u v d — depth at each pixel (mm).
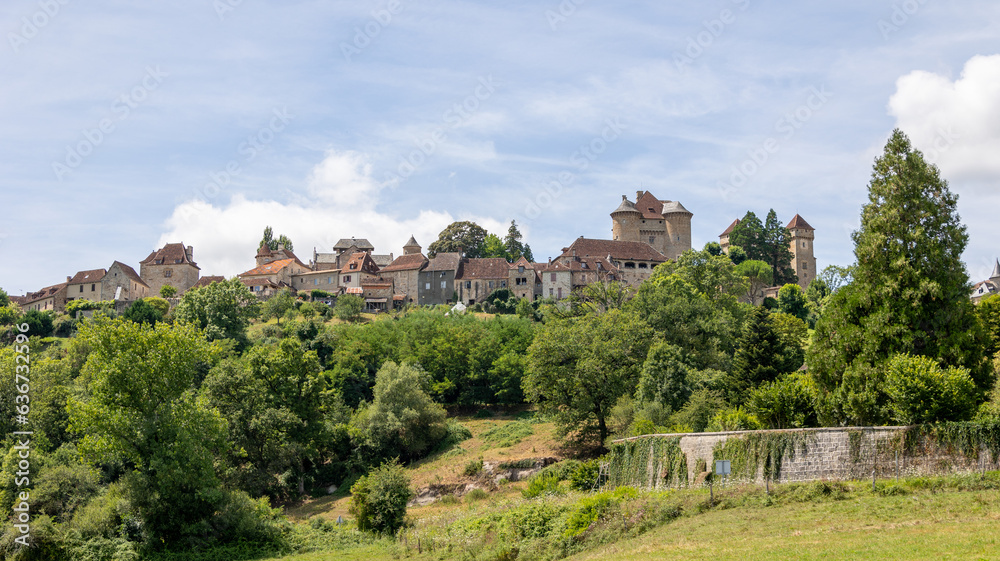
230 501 55219
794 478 38719
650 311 90875
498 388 102750
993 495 31516
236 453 68312
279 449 72438
